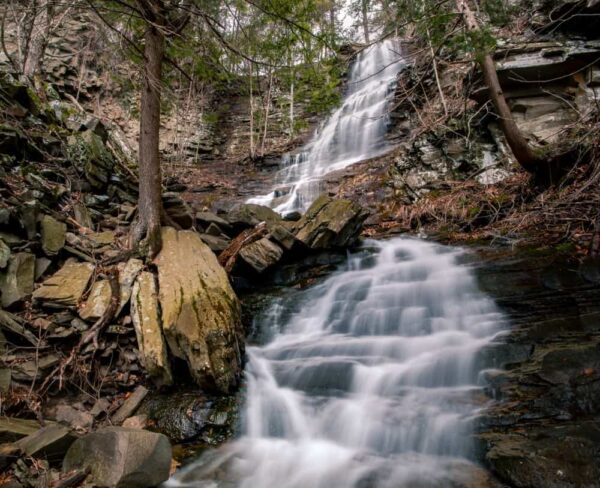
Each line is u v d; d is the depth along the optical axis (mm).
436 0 5777
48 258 5488
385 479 3398
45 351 4520
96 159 8023
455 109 9461
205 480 3516
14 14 10820
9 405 3881
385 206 10328
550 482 2848
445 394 4168
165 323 4719
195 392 4484
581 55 8828
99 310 4855
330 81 6316
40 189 6348
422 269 6781
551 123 9195
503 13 6754
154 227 6359
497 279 5859
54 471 3205
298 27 5727
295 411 4344
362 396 4426
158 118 6855
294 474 3594
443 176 10195
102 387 4547
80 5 4777
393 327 5652
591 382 3627
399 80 13609
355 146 15055
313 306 6398
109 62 12414
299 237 7363
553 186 7852
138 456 3197
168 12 5578
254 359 5266
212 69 7074
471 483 3131
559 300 5090
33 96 7961
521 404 3656
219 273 5824
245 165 16125
